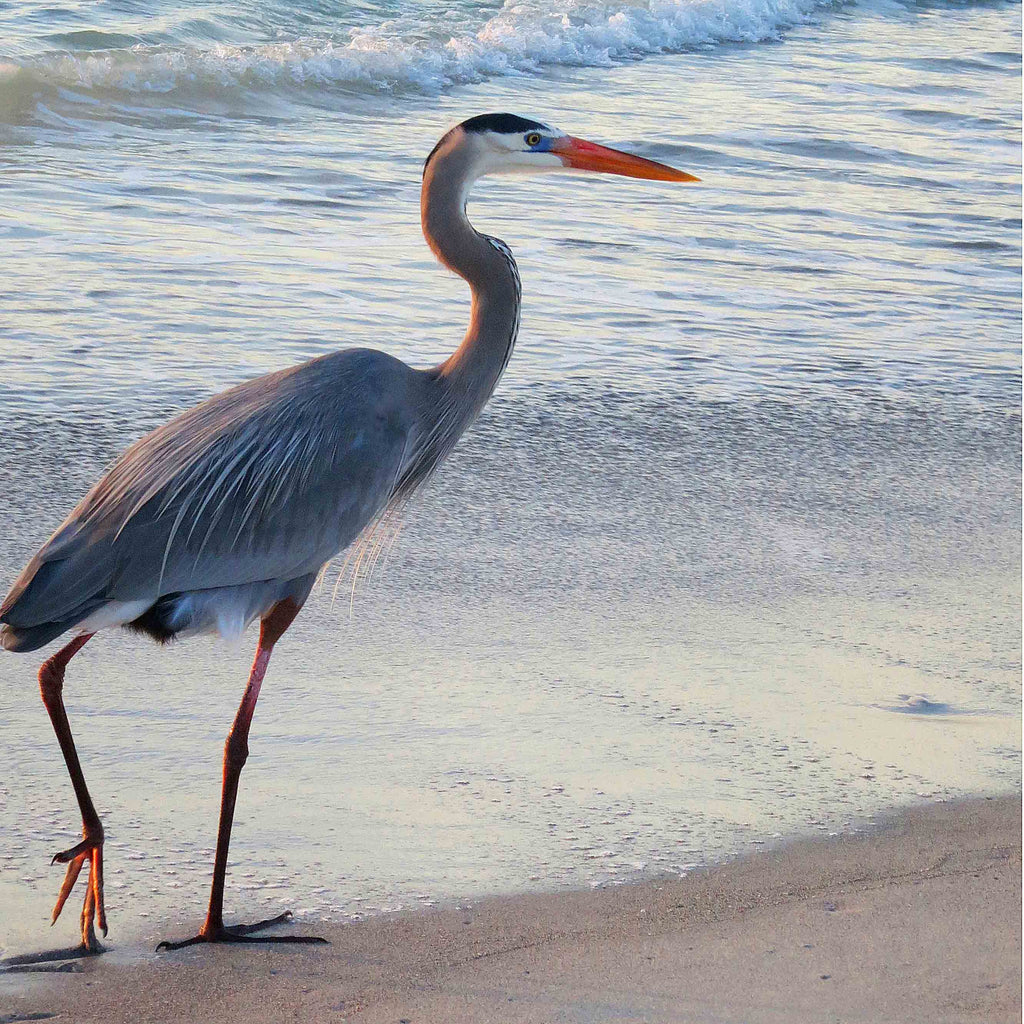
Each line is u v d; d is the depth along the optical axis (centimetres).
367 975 663
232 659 990
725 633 1062
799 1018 625
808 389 1619
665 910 720
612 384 1579
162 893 732
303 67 2908
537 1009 634
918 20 4378
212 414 806
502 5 3762
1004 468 1443
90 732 881
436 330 1675
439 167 905
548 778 851
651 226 2186
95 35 2984
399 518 992
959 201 2452
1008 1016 627
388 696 945
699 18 3838
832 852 779
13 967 666
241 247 1925
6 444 1296
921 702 966
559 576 1141
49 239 1878
